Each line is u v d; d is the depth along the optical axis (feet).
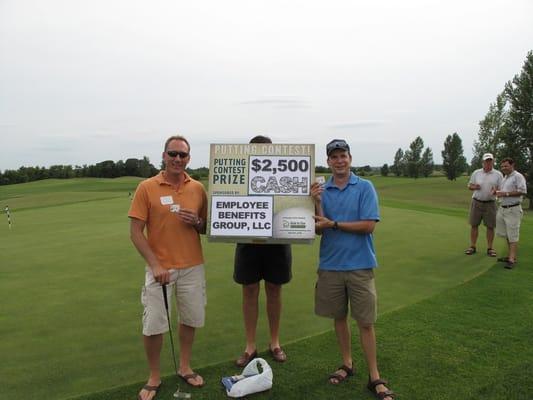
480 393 11.19
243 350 13.93
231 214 12.73
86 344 14.37
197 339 14.75
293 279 21.83
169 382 12.03
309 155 12.71
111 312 17.30
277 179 12.70
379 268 23.52
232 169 12.81
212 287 20.53
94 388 11.66
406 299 18.40
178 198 12.13
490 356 13.10
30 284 21.29
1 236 36.17
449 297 18.30
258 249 13.30
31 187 173.88
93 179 228.84
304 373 12.39
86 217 49.06
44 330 15.49
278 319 13.62
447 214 48.85
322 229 12.26
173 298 18.84
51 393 11.37
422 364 12.70
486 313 16.48
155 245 12.08
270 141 13.64
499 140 122.01
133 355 13.60
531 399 10.91
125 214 51.42
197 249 12.44
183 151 11.93
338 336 12.39
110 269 24.11
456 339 14.26
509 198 23.76
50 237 35.12
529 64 110.93
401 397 11.09
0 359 13.28
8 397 11.16
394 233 34.50
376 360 12.93
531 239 31.63
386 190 150.00
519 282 20.42
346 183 12.27
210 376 12.34
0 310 17.56
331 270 12.20
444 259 25.50
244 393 11.16
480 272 22.39
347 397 11.28
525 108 111.45
